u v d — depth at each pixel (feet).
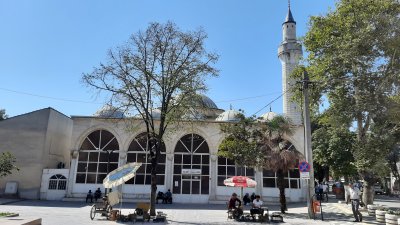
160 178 115.96
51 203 100.94
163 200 110.42
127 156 117.08
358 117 72.64
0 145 116.06
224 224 60.39
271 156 77.66
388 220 54.39
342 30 77.46
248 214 69.10
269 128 81.92
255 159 79.51
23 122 118.11
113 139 118.32
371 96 67.56
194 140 119.14
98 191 108.17
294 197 115.14
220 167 117.08
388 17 65.82
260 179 115.85
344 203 98.22
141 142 117.91
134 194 113.70
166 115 71.77
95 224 56.39
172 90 70.23
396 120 64.34
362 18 71.05
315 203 66.54
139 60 69.92
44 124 118.52
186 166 117.08
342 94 76.59
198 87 70.49
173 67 70.69
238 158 81.35
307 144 67.67
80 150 117.08
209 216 74.28
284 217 71.05
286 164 77.56
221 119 129.39
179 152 118.01
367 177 80.12
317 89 80.38
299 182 116.26
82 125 118.01
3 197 111.65
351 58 69.41
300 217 70.85
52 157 122.01
